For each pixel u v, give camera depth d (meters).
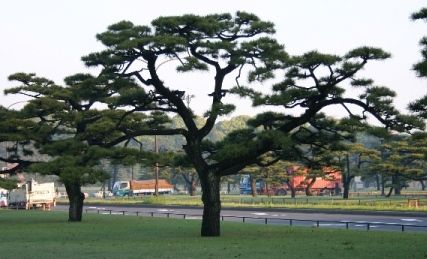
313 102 34.97
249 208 76.06
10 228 45.72
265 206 78.69
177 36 34.62
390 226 46.97
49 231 42.47
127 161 47.81
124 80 37.44
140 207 89.12
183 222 52.75
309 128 39.81
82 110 51.84
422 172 87.69
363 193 131.62
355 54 32.66
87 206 94.62
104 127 45.09
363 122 33.97
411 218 56.62
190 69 35.91
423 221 52.72
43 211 79.56
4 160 52.38
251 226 46.62
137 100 38.06
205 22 34.62
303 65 33.41
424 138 32.38
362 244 30.94
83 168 40.00
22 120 50.69
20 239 35.97
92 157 40.94
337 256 25.34
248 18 36.66
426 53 23.88
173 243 32.50
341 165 40.97
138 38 34.50
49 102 49.06
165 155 49.56
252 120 36.31
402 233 38.84
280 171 108.44
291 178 111.19
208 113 38.03
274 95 33.34
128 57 35.97
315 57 32.69
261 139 34.47
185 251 27.92
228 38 37.06
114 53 36.16
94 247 30.25
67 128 55.12
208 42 35.06
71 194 54.78
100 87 40.16
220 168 37.91
